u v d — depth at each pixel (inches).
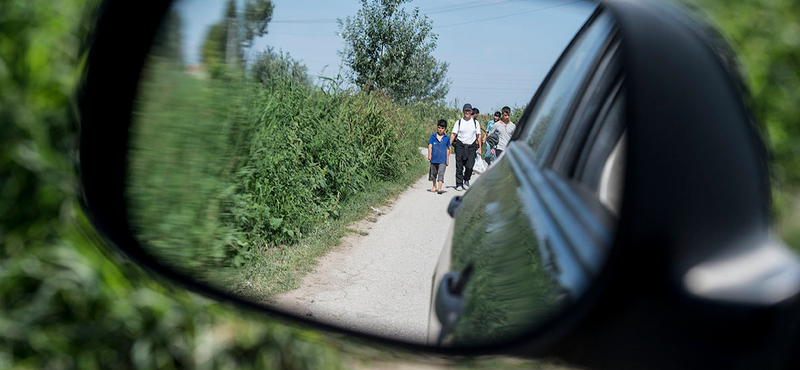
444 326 58.7
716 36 41.4
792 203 34.3
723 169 33.3
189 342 98.1
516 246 55.1
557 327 35.4
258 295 164.6
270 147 233.8
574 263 40.2
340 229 277.4
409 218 336.5
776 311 28.2
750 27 180.7
